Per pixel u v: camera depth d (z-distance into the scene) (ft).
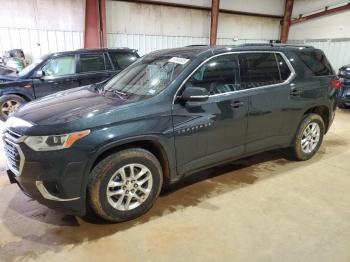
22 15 27.07
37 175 7.13
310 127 12.72
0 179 11.20
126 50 21.11
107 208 7.93
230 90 9.71
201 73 9.18
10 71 20.94
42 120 7.53
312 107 12.34
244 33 40.24
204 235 7.91
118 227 8.25
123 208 8.24
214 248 7.41
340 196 10.03
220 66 9.63
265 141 11.12
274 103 10.78
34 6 27.30
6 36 26.91
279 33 43.06
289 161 13.02
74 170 7.21
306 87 11.73
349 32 35.04
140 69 10.53
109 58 20.15
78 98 9.30
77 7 28.96
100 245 7.52
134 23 32.30
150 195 8.66
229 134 9.85
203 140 9.26
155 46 34.35
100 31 30.35
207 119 9.12
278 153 13.93
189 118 8.77
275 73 11.01
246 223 8.45
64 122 7.25
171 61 9.71
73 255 7.15
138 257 7.09
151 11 32.83
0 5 26.05
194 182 10.99
